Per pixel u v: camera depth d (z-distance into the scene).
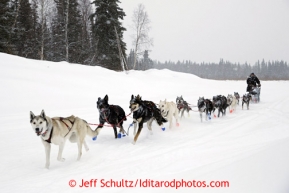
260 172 2.67
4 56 17.00
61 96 12.75
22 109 10.11
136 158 5.15
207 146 5.83
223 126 8.50
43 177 4.17
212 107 10.13
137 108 6.64
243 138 6.48
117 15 28.66
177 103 9.96
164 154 5.30
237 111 12.26
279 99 16.48
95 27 28.34
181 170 4.16
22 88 12.41
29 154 5.42
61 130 4.79
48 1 23.92
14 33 23.73
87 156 5.39
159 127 8.52
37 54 27.69
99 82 17.03
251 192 2.27
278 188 2.18
